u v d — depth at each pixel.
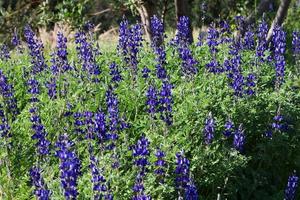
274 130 3.54
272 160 3.61
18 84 3.99
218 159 3.16
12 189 3.01
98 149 3.23
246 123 3.55
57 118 3.47
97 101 3.66
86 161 3.08
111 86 3.54
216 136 3.36
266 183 3.46
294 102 3.94
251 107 3.60
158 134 3.28
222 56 4.39
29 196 2.96
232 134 3.49
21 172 3.17
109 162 3.00
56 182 2.93
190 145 3.27
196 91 3.75
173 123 3.37
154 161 3.04
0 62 4.42
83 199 2.85
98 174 2.72
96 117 3.01
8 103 3.54
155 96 3.28
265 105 3.73
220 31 4.73
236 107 3.55
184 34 4.33
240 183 3.31
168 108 3.23
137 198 2.72
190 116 3.44
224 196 3.23
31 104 3.58
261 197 3.40
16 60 4.65
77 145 3.23
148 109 3.57
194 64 3.85
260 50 4.15
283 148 3.61
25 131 3.40
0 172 3.18
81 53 3.92
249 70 4.07
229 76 3.83
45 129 3.41
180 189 2.92
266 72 4.21
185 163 2.87
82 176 3.01
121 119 3.25
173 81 3.99
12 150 3.23
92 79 3.84
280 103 3.59
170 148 3.15
